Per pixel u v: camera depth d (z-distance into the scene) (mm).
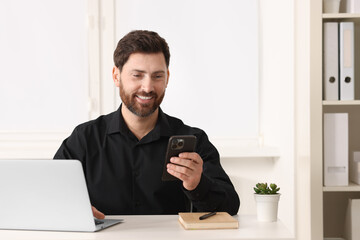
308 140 2480
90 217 1399
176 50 3271
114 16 3238
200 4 3262
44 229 1434
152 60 1738
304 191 2570
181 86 3279
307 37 2488
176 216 1650
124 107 1889
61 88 3236
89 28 3221
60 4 3211
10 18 3209
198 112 3291
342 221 2842
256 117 3311
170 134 1930
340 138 2484
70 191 1388
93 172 1905
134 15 3244
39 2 3207
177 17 3258
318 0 2441
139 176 1895
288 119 2812
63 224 1417
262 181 3217
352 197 2830
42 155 3041
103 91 3242
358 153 2588
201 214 1559
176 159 1526
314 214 2451
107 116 2008
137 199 1891
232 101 3299
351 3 2514
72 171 1372
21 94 3230
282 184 2988
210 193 1644
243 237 1343
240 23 3279
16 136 3219
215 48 3279
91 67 3234
